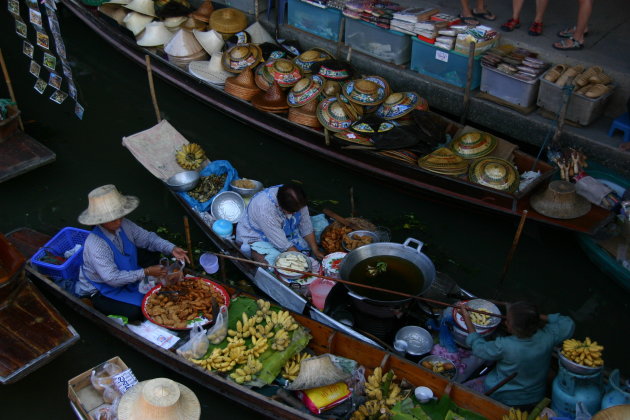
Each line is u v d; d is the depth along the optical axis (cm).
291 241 601
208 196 678
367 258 556
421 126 713
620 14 884
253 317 525
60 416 506
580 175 678
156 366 534
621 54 775
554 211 639
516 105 775
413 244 679
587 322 601
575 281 638
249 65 838
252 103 806
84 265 534
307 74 826
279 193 555
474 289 634
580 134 727
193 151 738
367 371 500
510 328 441
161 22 951
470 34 779
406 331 525
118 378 468
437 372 484
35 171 790
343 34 917
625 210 632
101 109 931
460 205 695
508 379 452
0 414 505
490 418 452
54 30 718
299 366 502
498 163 671
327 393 465
